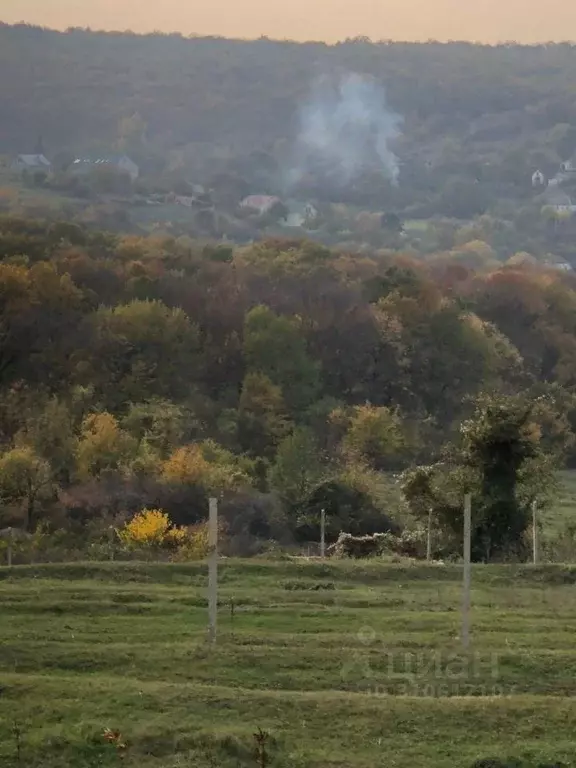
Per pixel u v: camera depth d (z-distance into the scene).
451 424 149.25
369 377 156.62
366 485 93.06
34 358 135.50
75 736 26.62
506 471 60.66
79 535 77.31
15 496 88.75
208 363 148.38
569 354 183.88
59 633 36.19
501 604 43.62
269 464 115.81
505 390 156.88
